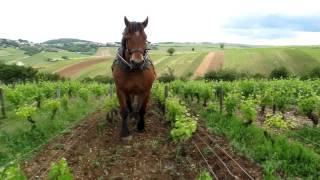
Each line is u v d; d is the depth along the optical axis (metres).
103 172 8.61
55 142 11.58
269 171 8.48
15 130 13.60
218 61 73.25
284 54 76.06
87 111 19.50
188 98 24.03
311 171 8.52
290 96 18.11
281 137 10.82
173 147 10.34
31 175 8.59
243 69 66.25
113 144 10.97
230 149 10.26
